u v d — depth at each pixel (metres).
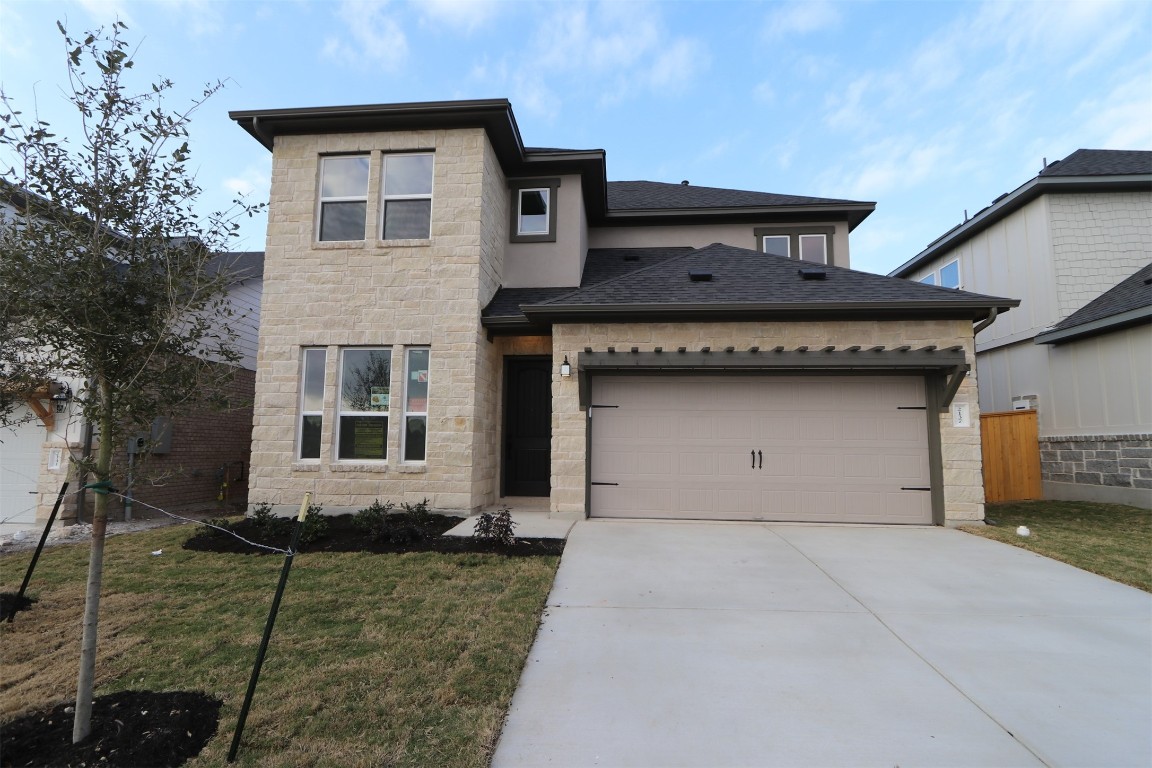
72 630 4.16
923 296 7.89
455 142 9.00
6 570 5.80
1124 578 5.41
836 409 8.20
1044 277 11.34
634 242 13.13
